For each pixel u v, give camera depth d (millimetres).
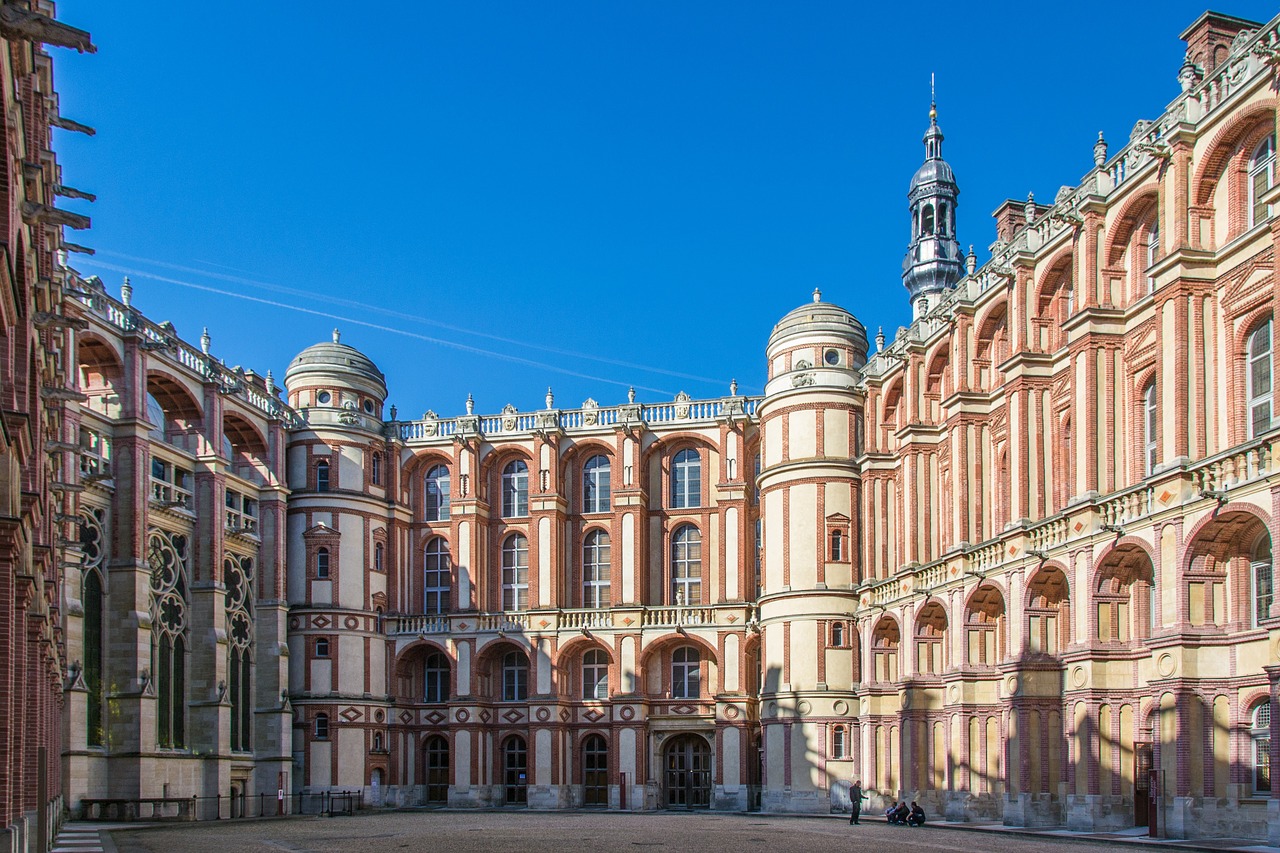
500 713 72000
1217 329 36062
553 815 61688
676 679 71125
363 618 70688
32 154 28016
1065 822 41031
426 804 72625
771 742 61750
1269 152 34750
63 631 49438
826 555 61656
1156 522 36156
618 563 71688
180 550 60156
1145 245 41031
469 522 73812
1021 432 44781
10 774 21984
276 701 65688
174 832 45000
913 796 51562
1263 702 33062
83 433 48531
